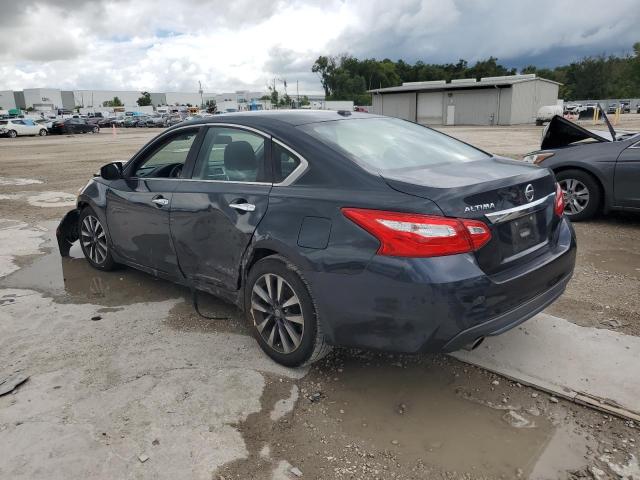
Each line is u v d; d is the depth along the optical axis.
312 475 2.45
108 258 5.06
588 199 6.67
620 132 7.04
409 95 51.12
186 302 4.45
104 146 26.17
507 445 2.62
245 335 3.81
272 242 3.12
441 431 2.73
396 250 2.63
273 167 3.33
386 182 2.82
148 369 3.36
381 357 3.46
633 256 5.41
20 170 15.48
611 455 2.53
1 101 129.00
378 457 2.56
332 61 117.38
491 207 2.74
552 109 43.03
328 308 2.91
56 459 2.54
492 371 3.23
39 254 6.03
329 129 3.43
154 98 133.88
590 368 3.21
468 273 2.60
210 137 3.87
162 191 4.08
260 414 2.88
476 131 34.34
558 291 3.22
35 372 3.35
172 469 2.47
